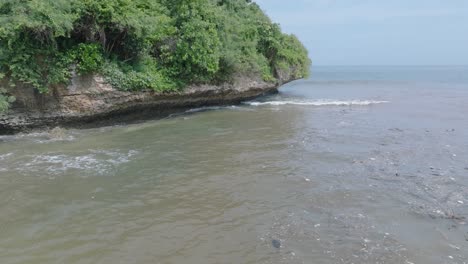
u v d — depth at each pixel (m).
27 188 7.84
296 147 11.28
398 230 5.95
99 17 13.18
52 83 12.70
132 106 15.16
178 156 10.35
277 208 6.82
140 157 10.23
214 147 11.35
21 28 11.55
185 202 7.14
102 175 8.71
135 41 15.04
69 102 13.31
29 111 12.73
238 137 12.73
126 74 14.61
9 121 12.36
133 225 6.19
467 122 15.76
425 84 42.84
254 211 6.71
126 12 13.69
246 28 23.27
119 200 7.25
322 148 11.13
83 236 5.82
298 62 30.19
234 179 8.42
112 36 14.44
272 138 12.57
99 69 13.78
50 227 6.12
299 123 15.45
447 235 5.80
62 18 11.87
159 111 16.92
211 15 17.80
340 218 6.38
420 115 17.72
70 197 7.39
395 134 13.23
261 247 5.46
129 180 8.38
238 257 5.21
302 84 47.53
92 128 14.16
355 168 9.16
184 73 17.28
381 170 9.00
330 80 58.62
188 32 16.75
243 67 20.86
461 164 9.52
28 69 12.17
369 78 64.56
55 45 12.76
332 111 19.05
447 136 12.91
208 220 6.37
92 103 13.77
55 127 13.34
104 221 6.34
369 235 5.79
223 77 19.78
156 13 16.97
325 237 5.73
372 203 7.00
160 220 6.38
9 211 6.72
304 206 6.89
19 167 9.23
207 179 8.44
